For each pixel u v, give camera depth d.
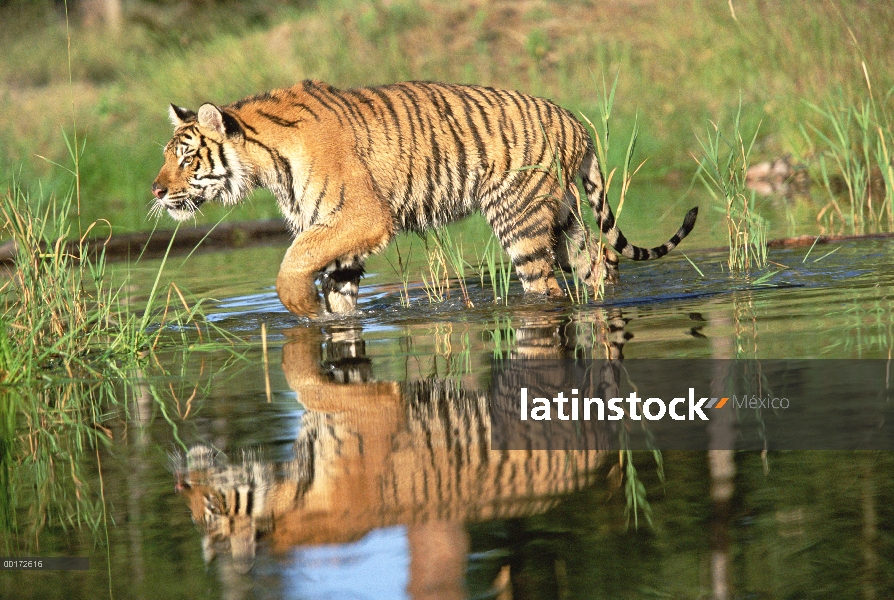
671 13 31.39
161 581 4.66
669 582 4.48
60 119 30.11
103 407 7.65
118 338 9.80
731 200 12.50
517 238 11.52
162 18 43.91
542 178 11.43
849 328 8.45
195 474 5.96
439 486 5.67
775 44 22.95
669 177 24.19
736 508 5.27
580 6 36.09
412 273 13.98
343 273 11.31
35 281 9.91
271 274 14.23
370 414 6.96
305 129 10.83
